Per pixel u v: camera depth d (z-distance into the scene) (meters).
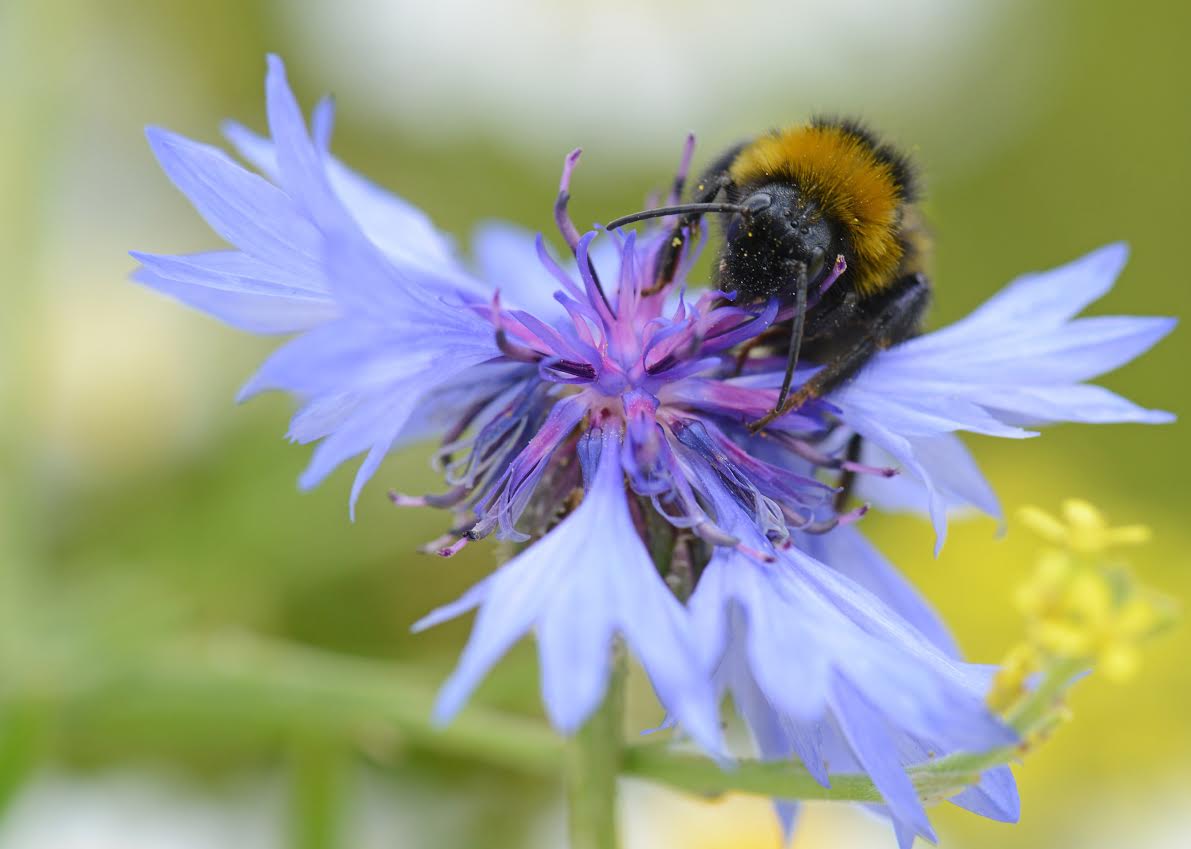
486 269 0.13
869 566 0.12
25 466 0.15
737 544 0.11
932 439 0.12
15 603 0.14
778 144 0.12
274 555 0.15
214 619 0.15
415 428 0.12
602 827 0.12
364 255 0.11
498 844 0.15
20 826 0.15
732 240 0.12
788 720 0.11
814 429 0.12
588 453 0.12
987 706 0.11
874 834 0.15
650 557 0.11
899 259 0.12
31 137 0.15
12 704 0.14
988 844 0.15
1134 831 0.15
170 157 0.11
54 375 0.15
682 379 0.12
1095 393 0.12
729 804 0.15
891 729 0.11
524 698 0.14
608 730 0.12
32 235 0.15
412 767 0.15
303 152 0.11
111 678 0.14
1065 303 0.12
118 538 0.15
